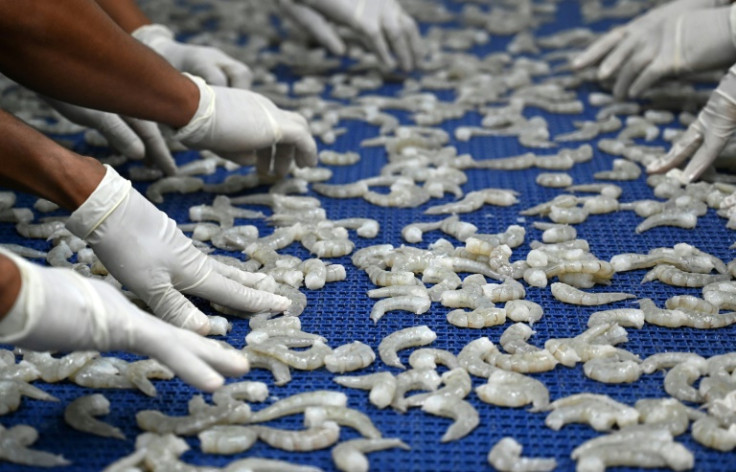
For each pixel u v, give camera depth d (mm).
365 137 2559
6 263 1183
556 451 1332
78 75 1638
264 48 3334
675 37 2439
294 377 1508
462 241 1953
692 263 1798
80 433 1368
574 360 1513
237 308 1625
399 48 2900
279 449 1335
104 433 1354
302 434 1327
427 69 3053
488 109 2680
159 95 1812
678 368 1481
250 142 2031
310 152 2184
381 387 1423
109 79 1688
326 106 2715
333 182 2273
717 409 1363
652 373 1504
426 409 1410
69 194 1485
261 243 1902
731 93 2051
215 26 3551
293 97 2854
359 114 2670
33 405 1435
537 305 1673
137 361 1505
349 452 1288
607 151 2412
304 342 1567
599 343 1552
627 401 1435
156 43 2338
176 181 2193
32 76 1615
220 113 1958
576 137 2484
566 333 1626
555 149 2447
